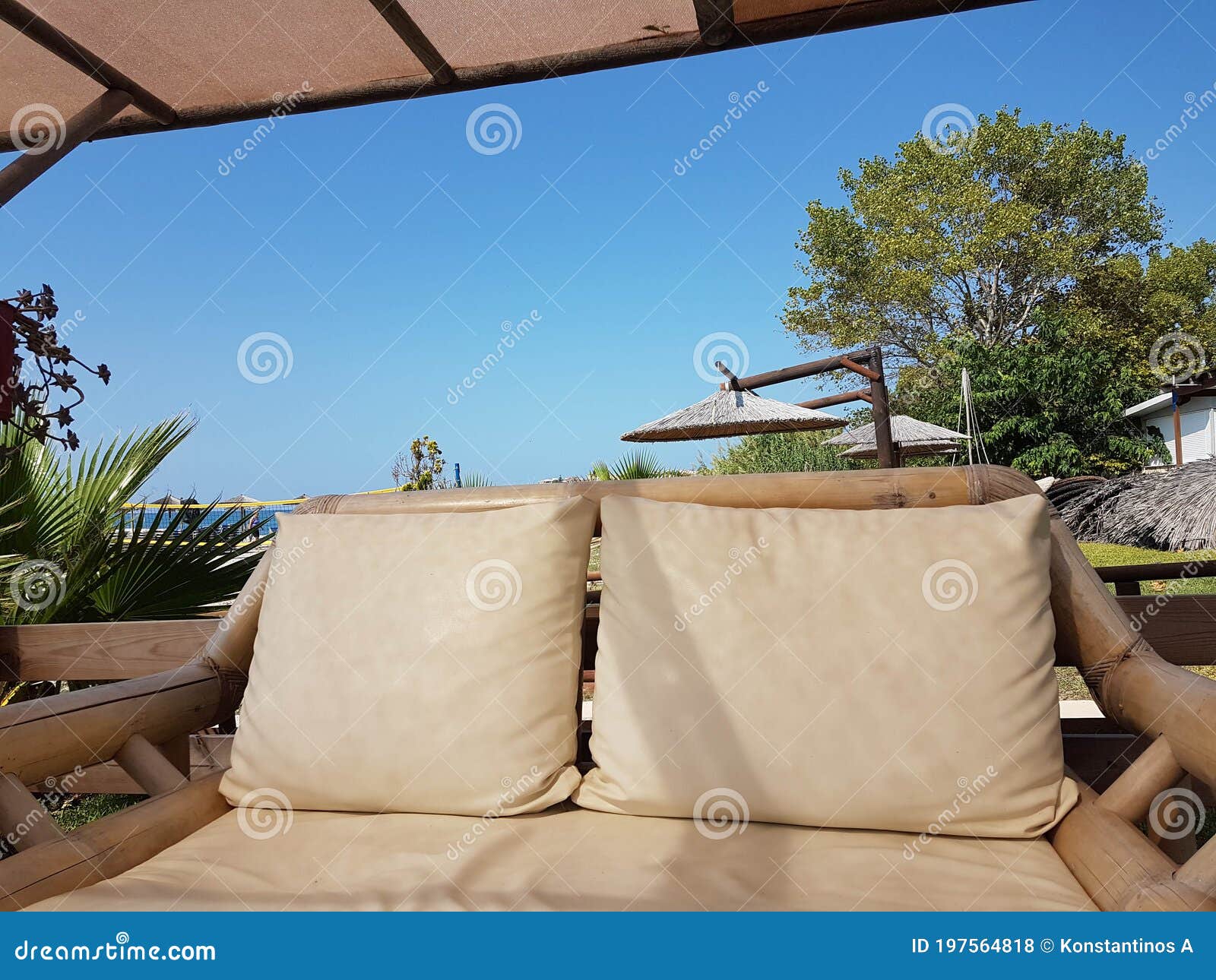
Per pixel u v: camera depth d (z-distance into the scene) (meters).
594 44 2.22
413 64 2.30
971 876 0.94
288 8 2.02
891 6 1.96
